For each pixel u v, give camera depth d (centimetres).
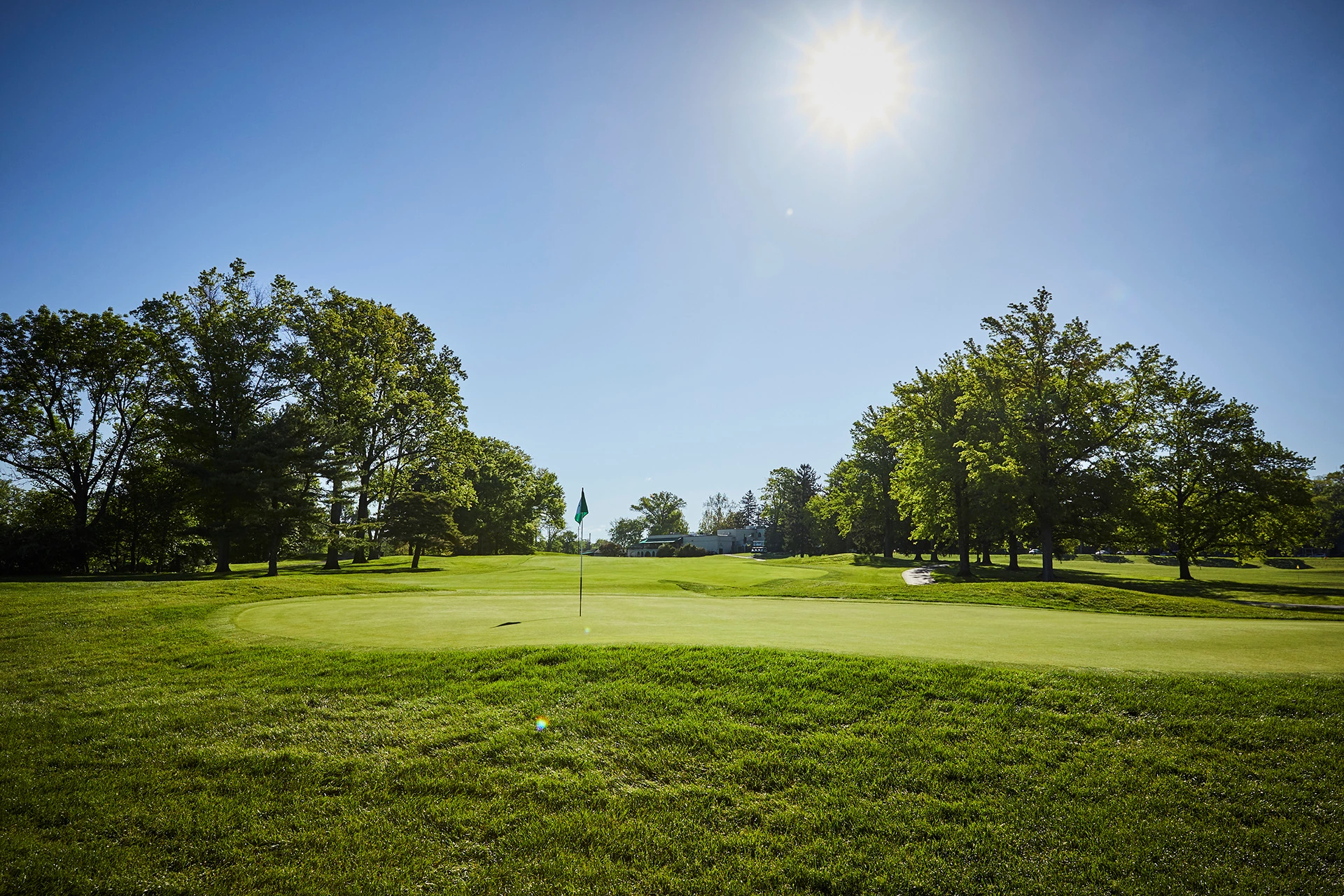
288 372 3712
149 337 3694
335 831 582
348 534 3828
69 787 658
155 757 724
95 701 897
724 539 12800
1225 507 3825
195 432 3428
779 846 561
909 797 634
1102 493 3625
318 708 848
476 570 4034
